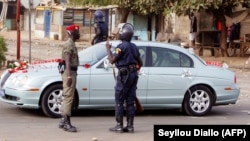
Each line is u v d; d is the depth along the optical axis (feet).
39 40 136.05
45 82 33.96
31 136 29.07
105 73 34.94
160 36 120.37
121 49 29.37
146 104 36.24
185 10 85.10
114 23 124.47
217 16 92.32
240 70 77.00
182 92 36.91
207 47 95.91
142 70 35.86
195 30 101.86
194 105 37.40
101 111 38.22
